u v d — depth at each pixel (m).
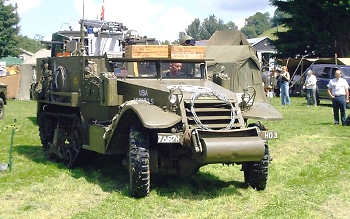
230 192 7.18
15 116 17.67
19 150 10.59
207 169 8.59
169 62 8.03
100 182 7.74
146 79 7.90
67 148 8.99
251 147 6.37
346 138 12.27
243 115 7.25
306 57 33.03
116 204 6.46
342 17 30.62
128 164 7.17
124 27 10.87
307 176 8.30
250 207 6.53
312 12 31.88
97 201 6.68
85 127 8.47
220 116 6.85
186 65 8.14
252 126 7.30
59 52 10.69
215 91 7.13
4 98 17.44
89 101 8.41
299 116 16.88
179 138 6.44
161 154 7.08
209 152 6.23
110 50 10.49
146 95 7.26
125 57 7.94
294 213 6.27
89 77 8.31
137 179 6.64
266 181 7.28
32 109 20.59
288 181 7.92
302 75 27.67
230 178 8.06
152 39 9.77
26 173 8.24
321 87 21.88
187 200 6.77
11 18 53.75
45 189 7.26
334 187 7.58
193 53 8.03
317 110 19.05
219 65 21.64
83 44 9.46
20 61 47.69
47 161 9.45
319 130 13.55
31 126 14.74
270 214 6.21
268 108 7.56
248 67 21.86
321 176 8.30
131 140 6.72
